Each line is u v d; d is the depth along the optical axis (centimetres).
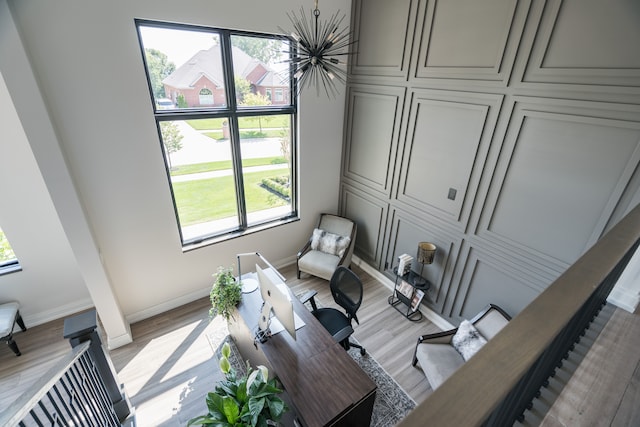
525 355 61
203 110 320
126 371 289
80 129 254
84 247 265
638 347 169
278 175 402
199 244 363
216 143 340
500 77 247
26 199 299
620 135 197
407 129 338
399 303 381
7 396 267
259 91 346
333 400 189
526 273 264
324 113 396
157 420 250
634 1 177
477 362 58
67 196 245
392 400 267
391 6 320
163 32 274
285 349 225
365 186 415
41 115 220
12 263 316
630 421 128
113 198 289
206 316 356
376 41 348
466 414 48
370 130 386
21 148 285
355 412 194
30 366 293
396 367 298
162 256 339
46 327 335
